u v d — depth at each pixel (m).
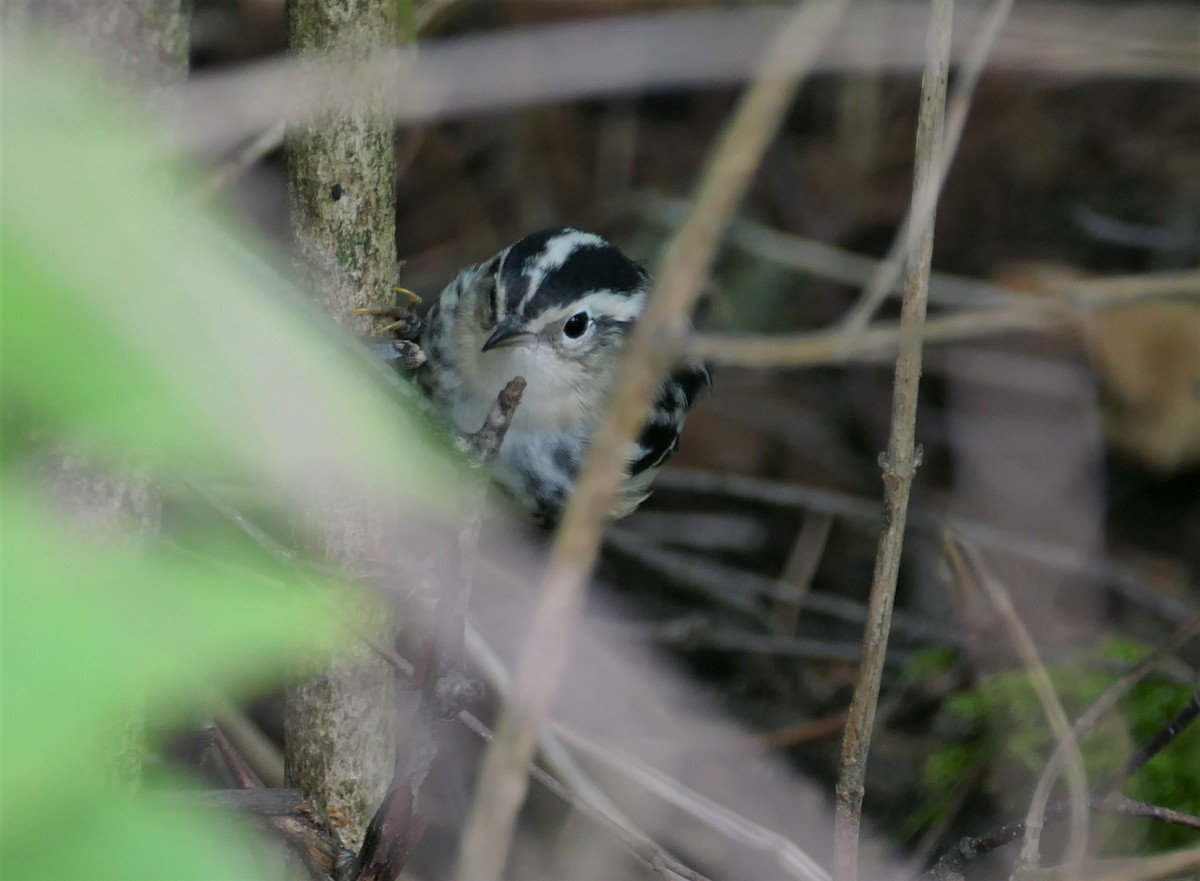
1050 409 14.19
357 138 6.81
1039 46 13.41
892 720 11.20
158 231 1.53
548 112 15.43
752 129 3.48
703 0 14.54
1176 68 13.27
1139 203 14.78
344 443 1.69
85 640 1.45
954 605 11.98
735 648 12.11
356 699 6.91
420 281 14.09
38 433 2.15
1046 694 8.38
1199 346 13.80
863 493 14.37
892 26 13.64
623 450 3.61
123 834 1.52
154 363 1.44
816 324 14.94
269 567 5.35
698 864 10.48
